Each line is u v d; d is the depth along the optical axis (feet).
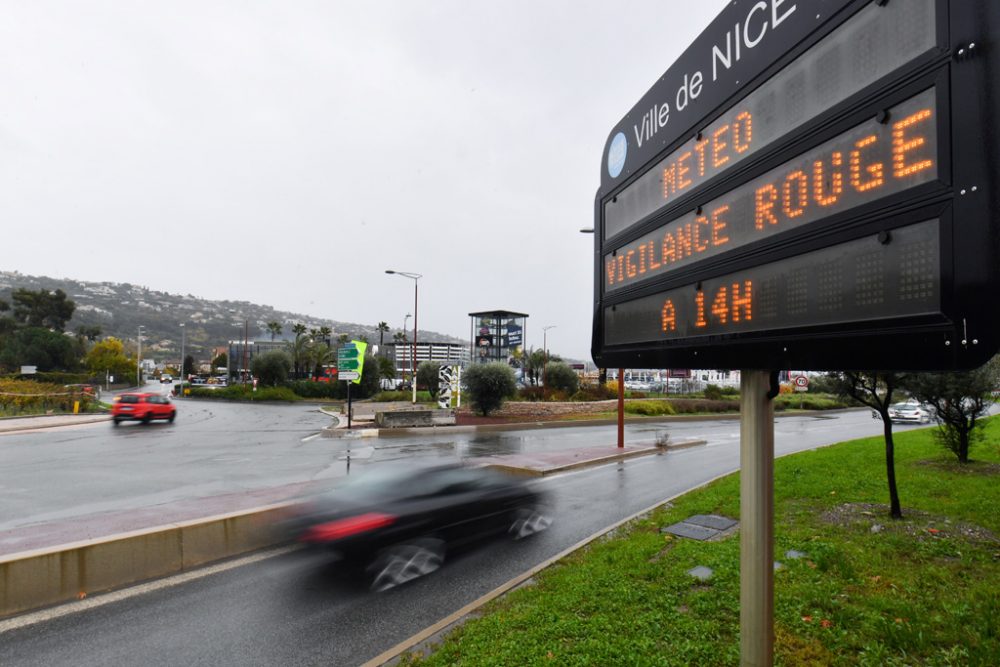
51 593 19.67
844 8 8.04
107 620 18.43
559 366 142.31
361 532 25.59
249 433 82.23
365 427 85.25
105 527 25.96
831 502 30.94
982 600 16.94
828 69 8.36
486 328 286.87
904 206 7.06
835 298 8.16
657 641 14.97
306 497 33.01
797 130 8.86
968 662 13.37
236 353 384.06
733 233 10.43
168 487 39.83
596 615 16.69
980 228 6.06
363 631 17.69
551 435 80.79
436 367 169.78
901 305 7.09
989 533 24.39
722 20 10.84
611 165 15.85
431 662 14.28
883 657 13.84
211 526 24.36
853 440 63.36
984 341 5.97
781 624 15.72
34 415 106.83
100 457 56.70
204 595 20.56
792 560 21.08
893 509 27.27
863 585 18.61
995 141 5.95
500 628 16.06
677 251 12.36
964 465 42.11
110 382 264.11
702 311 11.42
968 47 6.27
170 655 16.14
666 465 53.62
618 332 15.35
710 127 11.18
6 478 43.86
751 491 9.98
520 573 22.97
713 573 20.06
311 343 265.13
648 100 13.73
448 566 23.82
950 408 42.98
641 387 212.43
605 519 32.14
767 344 9.48
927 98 6.81
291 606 19.63
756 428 9.97
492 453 60.64
